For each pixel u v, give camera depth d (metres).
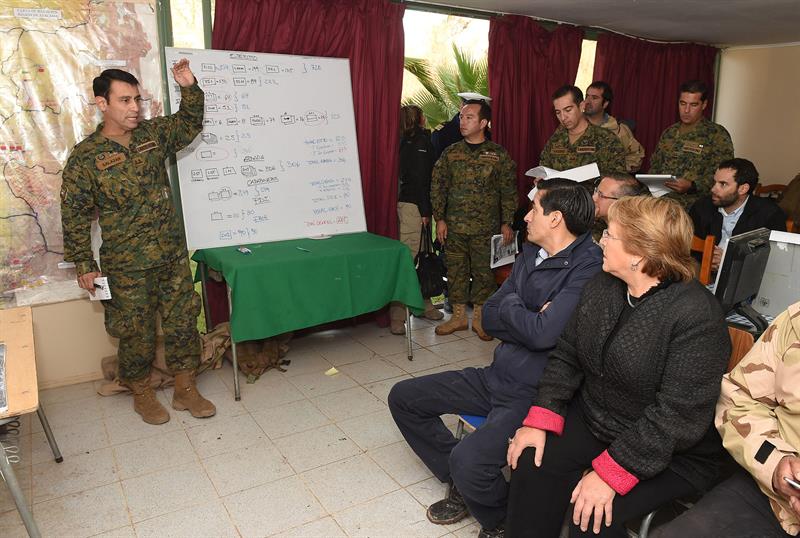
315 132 3.63
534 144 4.67
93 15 2.96
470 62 6.00
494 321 2.03
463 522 2.11
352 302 3.28
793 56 5.77
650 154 5.64
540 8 4.12
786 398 1.34
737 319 2.13
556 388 1.71
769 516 1.38
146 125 2.79
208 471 2.42
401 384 2.20
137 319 2.77
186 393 2.97
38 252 3.04
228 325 3.48
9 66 2.83
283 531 2.06
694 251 2.90
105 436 2.71
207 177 3.32
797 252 1.92
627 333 1.51
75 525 2.09
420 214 4.16
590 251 1.90
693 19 4.54
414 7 3.91
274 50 3.50
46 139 2.96
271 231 3.52
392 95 3.89
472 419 2.08
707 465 1.56
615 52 5.07
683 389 1.43
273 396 3.11
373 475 2.40
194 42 3.92
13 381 1.66
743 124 6.31
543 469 1.64
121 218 2.68
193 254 3.41
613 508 1.47
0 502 2.23
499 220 3.98
